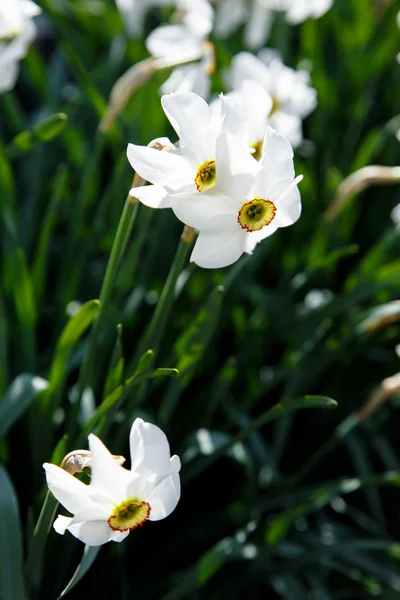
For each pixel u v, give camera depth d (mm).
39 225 1266
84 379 858
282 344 1205
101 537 699
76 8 1410
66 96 1472
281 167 704
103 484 688
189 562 1008
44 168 1301
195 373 1110
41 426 891
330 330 1130
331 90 1380
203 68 943
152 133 1197
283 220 707
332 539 1079
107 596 923
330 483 967
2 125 1421
